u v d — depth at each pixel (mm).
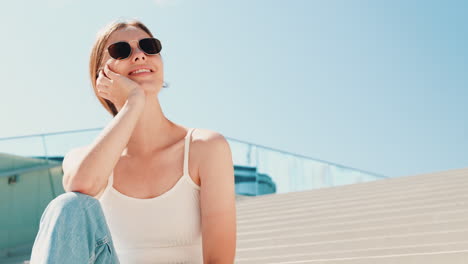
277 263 2475
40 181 6328
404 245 2428
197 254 1563
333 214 3777
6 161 6066
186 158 1558
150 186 1562
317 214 3963
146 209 1544
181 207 1540
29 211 6145
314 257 2494
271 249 2875
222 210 1514
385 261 2053
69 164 1606
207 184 1521
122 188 1581
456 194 3580
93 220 1256
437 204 3293
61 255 1153
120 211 1564
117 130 1440
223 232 1504
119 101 1703
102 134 1434
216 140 1555
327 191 5266
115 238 1575
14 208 5977
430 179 4570
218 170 1529
